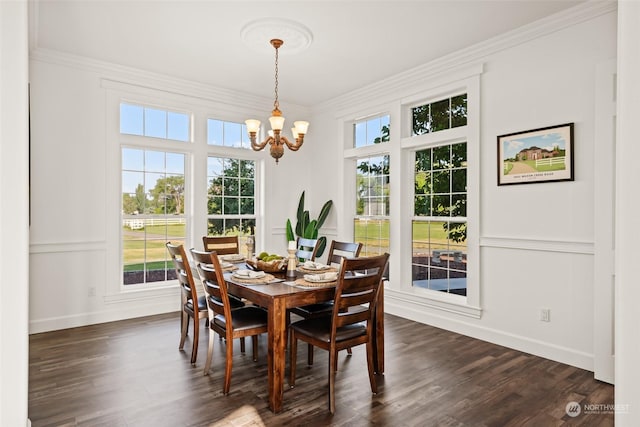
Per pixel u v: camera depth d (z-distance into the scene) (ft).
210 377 8.97
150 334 11.99
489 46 11.39
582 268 9.59
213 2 9.27
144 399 7.91
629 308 1.87
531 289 10.60
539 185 10.41
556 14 9.82
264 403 7.81
